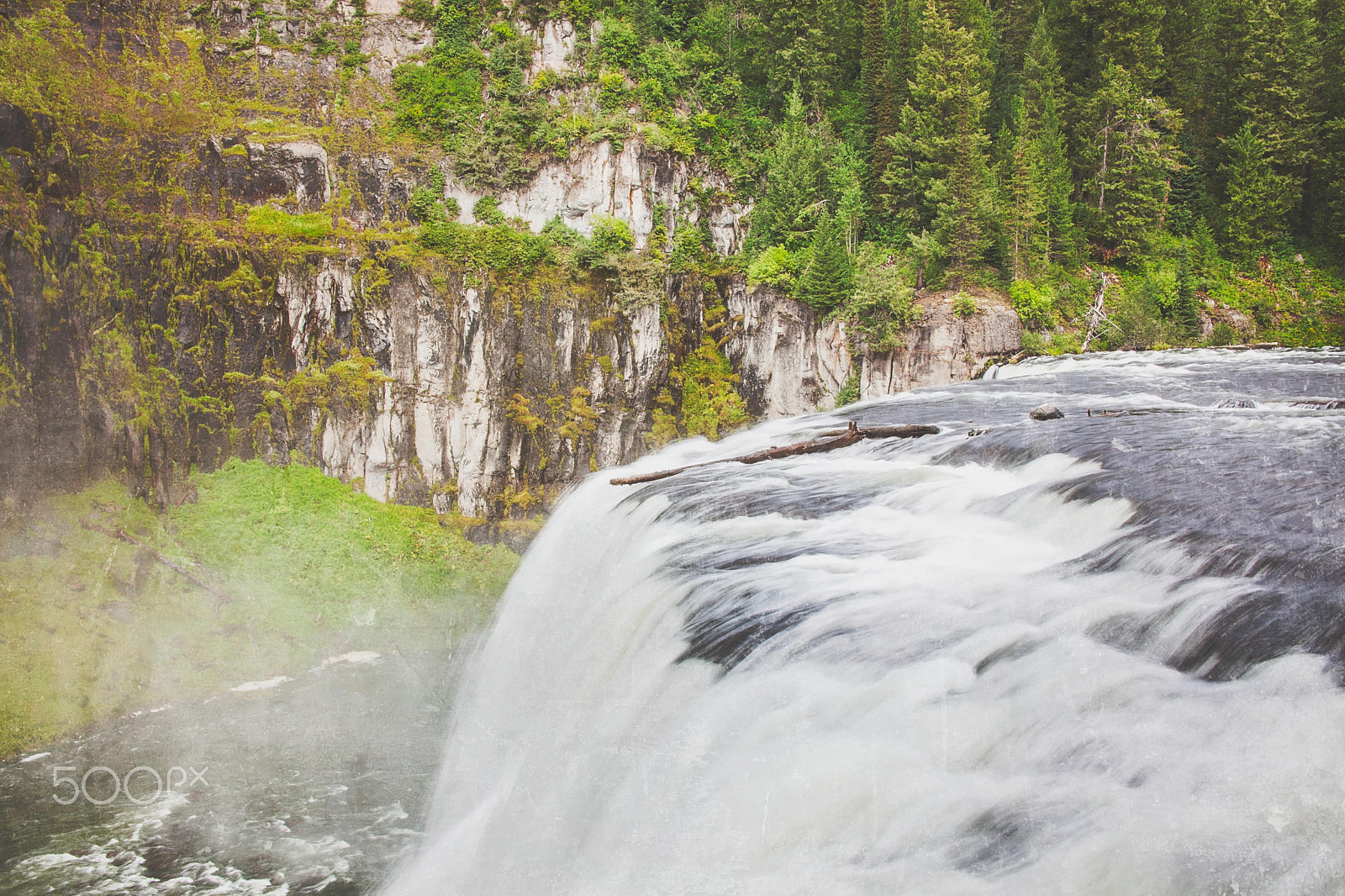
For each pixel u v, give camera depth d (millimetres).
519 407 41906
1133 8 56219
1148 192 54812
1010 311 48062
